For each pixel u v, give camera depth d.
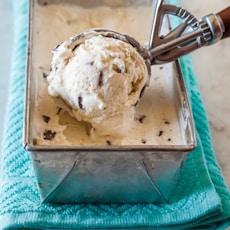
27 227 0.51
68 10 0.63
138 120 0.54
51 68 0.54
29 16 0.56
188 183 0.54
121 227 0.52
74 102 0.51
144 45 0.61
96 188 0.52
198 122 0.59
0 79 0.67
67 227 0.52
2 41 0.69
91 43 0.52
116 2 0.63
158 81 0.57
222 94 0.65
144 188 0.52
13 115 0.58
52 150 0.48
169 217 0.52
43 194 0.52
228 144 0.61
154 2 0.63
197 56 0.67
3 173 0.55
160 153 0.49
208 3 0.71
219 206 0.52
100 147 0.48
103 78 0.50
